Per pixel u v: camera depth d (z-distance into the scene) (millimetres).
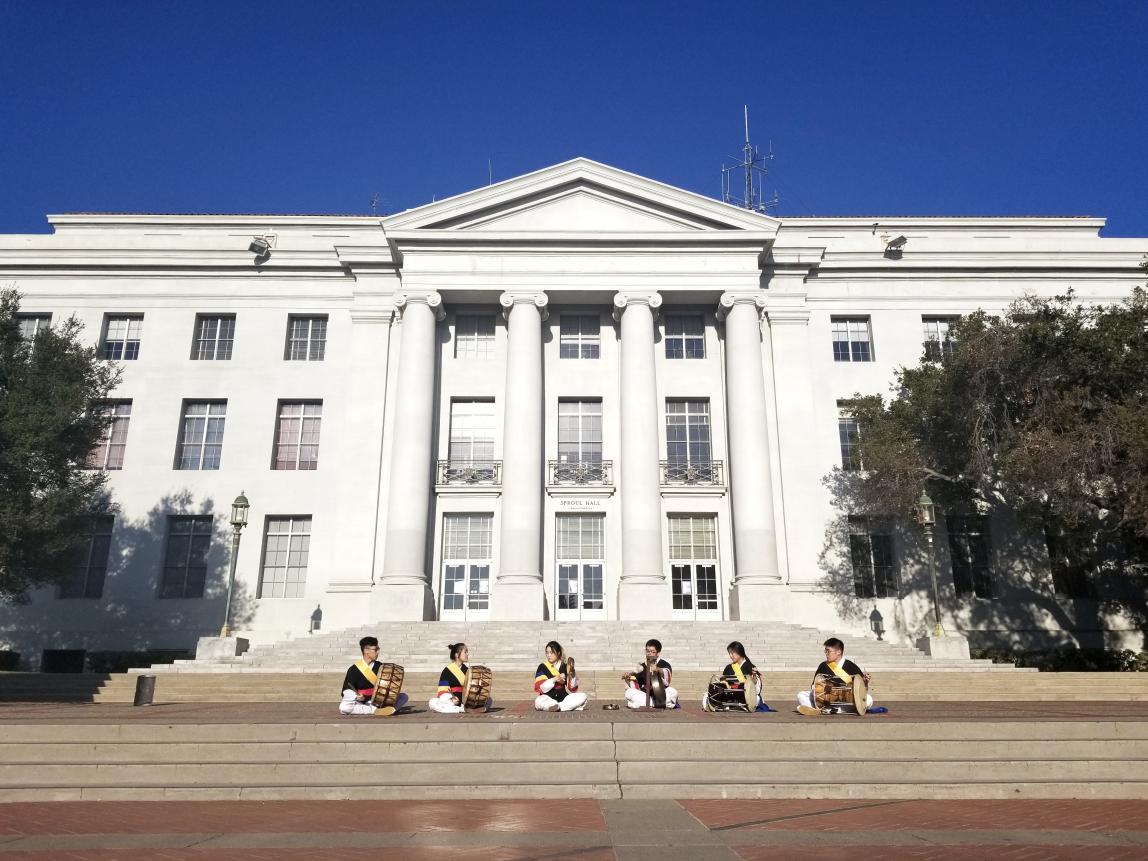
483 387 30578
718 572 29094
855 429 30484
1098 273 31938
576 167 30906
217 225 34312
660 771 8922
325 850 6270
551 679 13016
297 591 28859
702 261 30500
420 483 28266
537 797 8398
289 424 30562
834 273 31922
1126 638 28578
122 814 7711
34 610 28141
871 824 7168
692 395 30656
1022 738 9758
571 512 29344
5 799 8422
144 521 29078
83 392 21906
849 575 28719
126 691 18688
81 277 31500
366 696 11742
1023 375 23500
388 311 30953
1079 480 20875
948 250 31984
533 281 30203
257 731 9766
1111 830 6961
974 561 29328
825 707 11500
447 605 28531
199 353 31250
